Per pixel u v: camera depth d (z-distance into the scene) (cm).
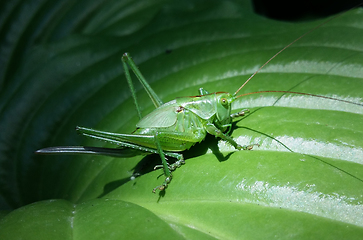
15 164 31
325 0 36
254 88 29
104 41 33
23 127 32
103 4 36
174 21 33
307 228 26
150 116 29
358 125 27
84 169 30
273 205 26
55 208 27
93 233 26
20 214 27
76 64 33
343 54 29
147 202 28
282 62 30
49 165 31
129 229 26
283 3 37
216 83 30
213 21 33
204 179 27
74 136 31
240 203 27
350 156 27
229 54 31
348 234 26
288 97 29
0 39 34
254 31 32
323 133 27
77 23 36
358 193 26
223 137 28
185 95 30
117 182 29
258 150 28
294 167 27
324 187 26
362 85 28
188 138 28
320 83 29
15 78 33
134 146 29
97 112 31
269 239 26
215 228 26
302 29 31
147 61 32
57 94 32
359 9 31
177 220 27
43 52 33
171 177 28
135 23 36
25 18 35
